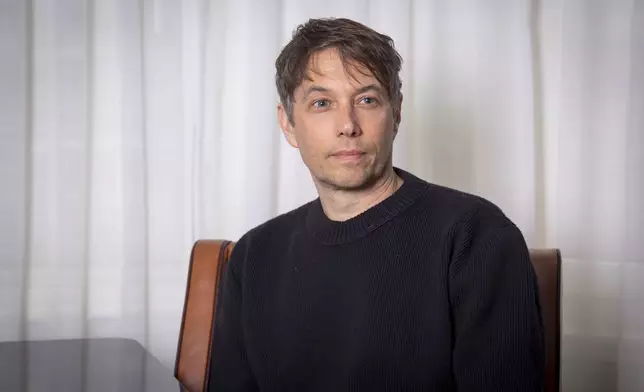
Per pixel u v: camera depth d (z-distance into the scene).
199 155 1.85
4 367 1.26
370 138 1.03
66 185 1.80
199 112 1.85
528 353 0.94
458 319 0.98
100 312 1.83
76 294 1.82
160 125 1.83
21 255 1.78
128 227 1.82
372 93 1.04
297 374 1.09
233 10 1.85
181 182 1.85
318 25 1.08
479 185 1.90
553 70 1.92
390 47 1.08
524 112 1.88
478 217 1.02
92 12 1.80
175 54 1.83
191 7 1.85
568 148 1.91
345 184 1.04
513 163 1.90
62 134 1.80
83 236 1.81
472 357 0.95
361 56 1.02
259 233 1.21
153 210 1.84
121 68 1.81
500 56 1.89
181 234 1.85
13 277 1.78
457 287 0.98
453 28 1.88
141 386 1.14
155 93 1.83
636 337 1.88
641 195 1.87
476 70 1.89
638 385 1.89
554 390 1.18
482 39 1.88
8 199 1.77
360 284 1.04
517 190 1.90
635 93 1.87
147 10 1.82
